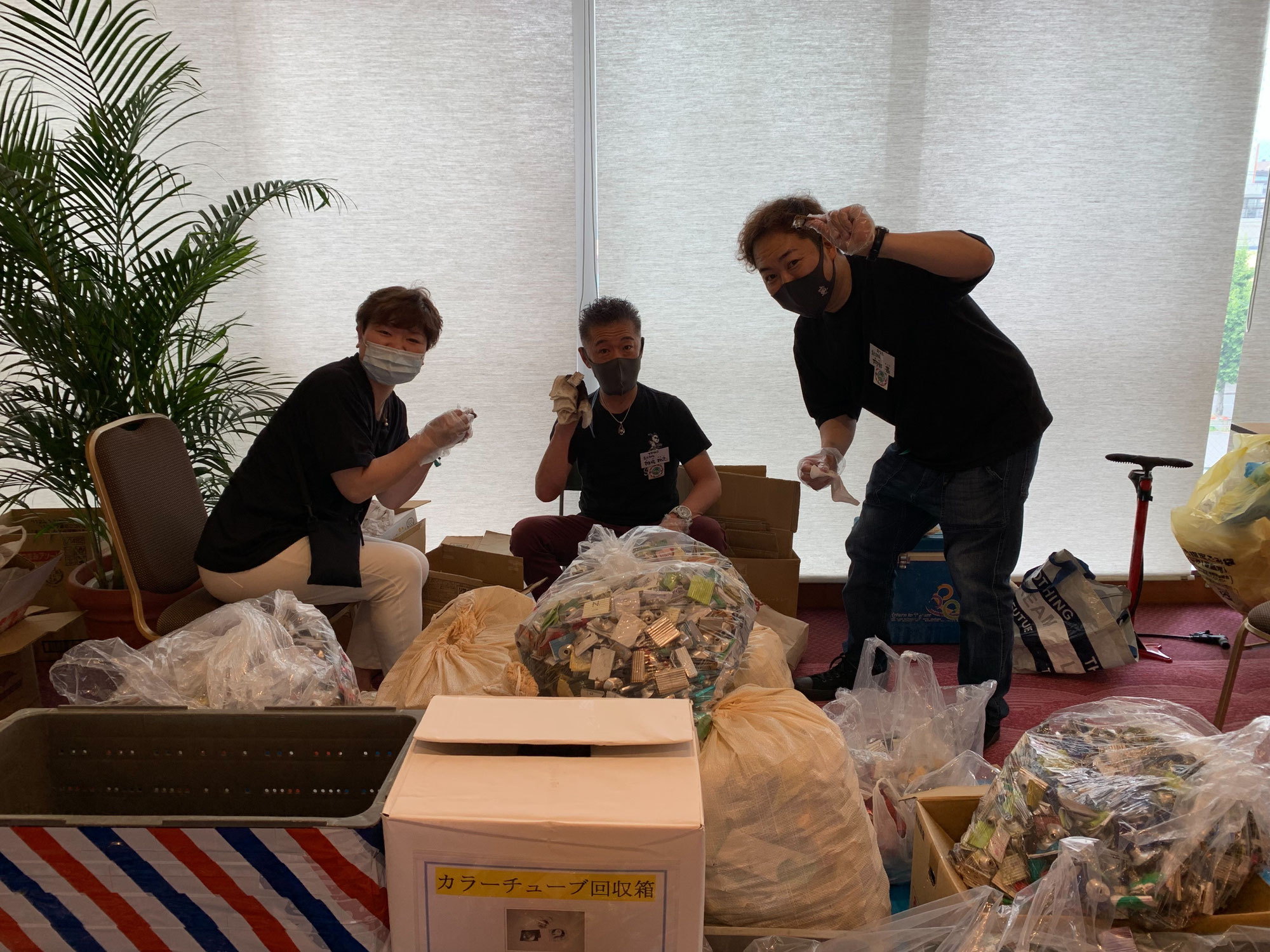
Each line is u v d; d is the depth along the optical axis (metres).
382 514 2.46
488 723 0.97
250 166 2.72
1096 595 2.59
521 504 3.05
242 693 1.25
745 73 2.71
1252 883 1.08
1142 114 2.74
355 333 2.86
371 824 0.84
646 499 2.46
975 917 1.01
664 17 2.66
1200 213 2.82
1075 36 2.68
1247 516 2.14
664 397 2.47
